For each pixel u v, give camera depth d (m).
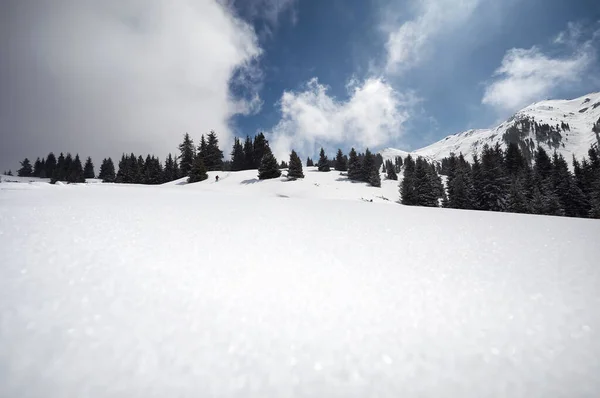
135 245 4.84
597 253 5.40
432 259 5.05
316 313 3.13
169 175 76.75
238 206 11.17
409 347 2.66
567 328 2.96
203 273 3.94
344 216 9.59
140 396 2.04
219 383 2.20
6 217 6.22
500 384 2.29
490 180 38.75
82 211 7.69
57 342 2.41
